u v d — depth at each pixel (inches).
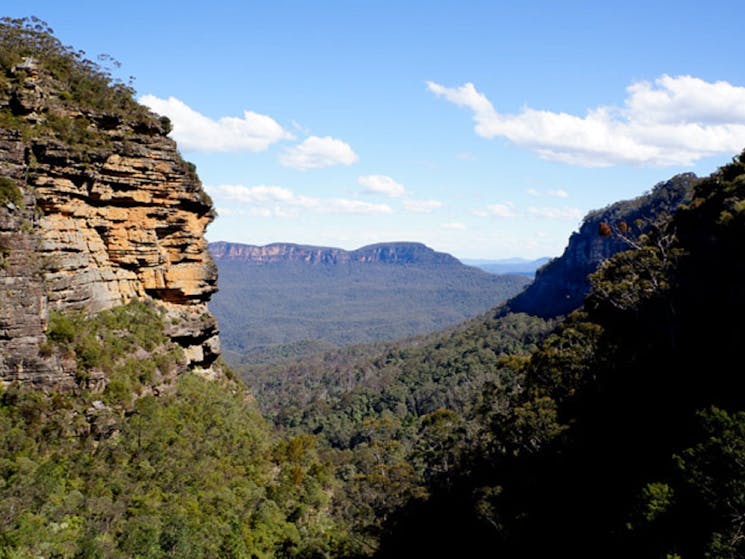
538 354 2071.9
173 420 1565.0
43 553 983.0
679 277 1985.7
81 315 1494.8
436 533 1831.9
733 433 973.2
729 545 864.9
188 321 1860.2
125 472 1286.9
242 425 1962.4
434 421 2309.3
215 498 1423.5
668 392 1589.6
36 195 1395.2
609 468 1424.7
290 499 1804.9
